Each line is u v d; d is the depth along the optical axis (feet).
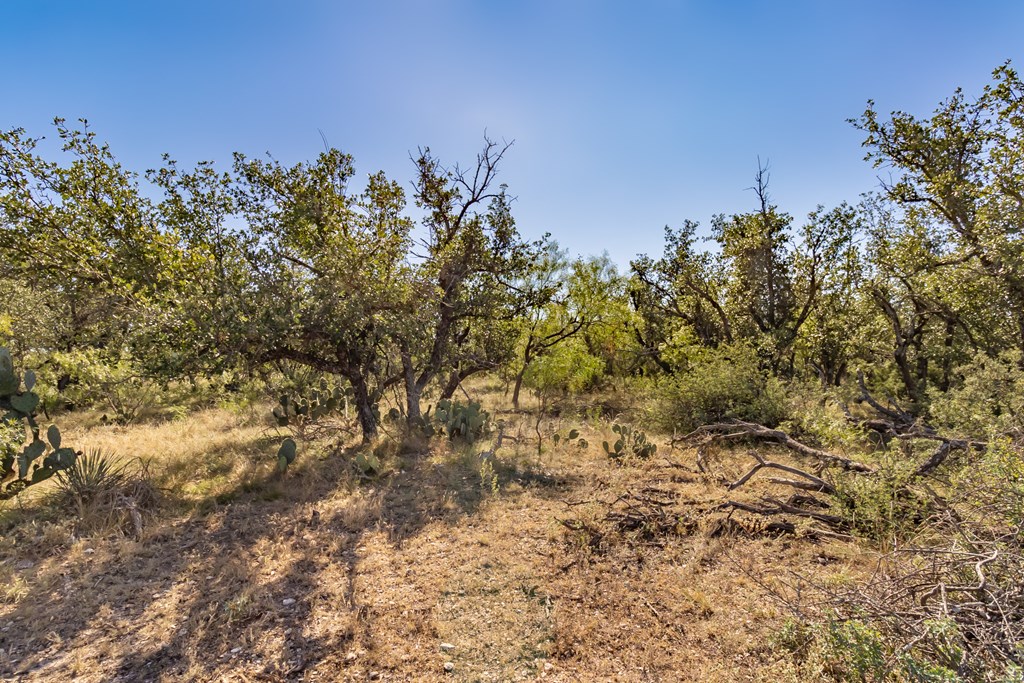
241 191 34.53
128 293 27.81
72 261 32.12
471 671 10.73
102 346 47.98
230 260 26.17
